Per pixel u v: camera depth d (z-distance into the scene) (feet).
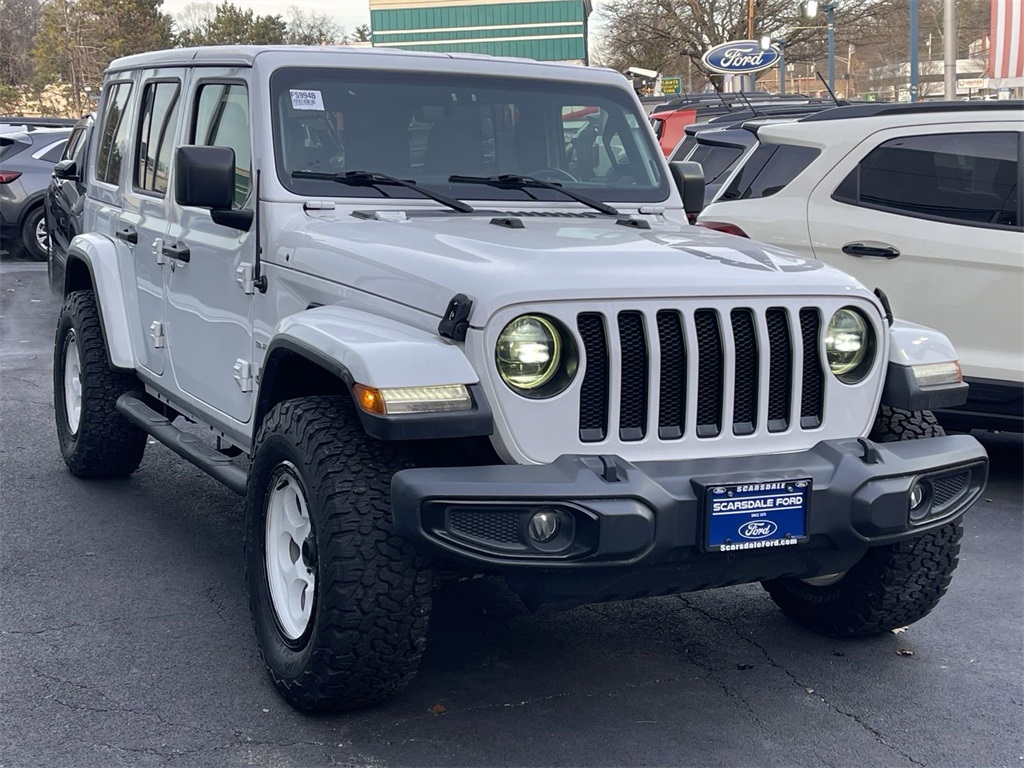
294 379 14.01
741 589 17.31
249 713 13.03
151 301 19.11
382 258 13.12
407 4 124.06
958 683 14.19
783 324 12.76
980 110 22.31
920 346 13.78
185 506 20.70
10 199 57.36
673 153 38.68
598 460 11.66
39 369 33.12
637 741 12.59
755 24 155.02
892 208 22.57
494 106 16.79
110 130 22.22
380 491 12.03
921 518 12.78
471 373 11.62
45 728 12.64
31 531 19.22
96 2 232.53
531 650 14.97
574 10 122.62
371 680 12.33
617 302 11.94
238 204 15.94
